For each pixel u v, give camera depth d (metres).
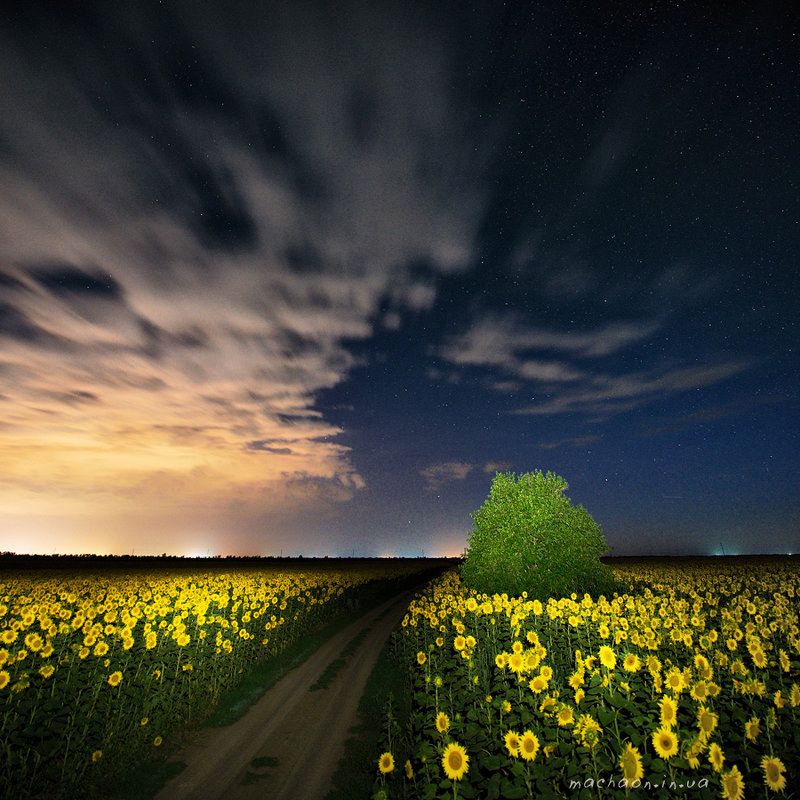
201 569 55.41
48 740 7.08
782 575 33.75
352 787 7.13
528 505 19.70
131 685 9.48
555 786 4.90
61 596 19.19
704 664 6.63
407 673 12.80
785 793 4.66
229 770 7.73
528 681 7.18
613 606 11.77
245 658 13.76
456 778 5.22
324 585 32.03
